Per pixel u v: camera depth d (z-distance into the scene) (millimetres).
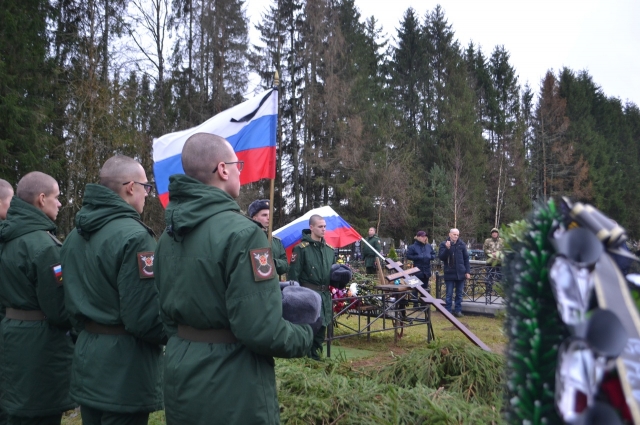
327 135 33250
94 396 2846
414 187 37375
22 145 18062
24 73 19406
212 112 30203
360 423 3482
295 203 33375
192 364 2219
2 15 18641
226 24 30531
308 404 3602
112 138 20922
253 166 5059
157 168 5105
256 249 2199
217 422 2176
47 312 3383
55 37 22828
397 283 8969
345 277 7078
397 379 4766
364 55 39000
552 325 1249
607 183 44500
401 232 37000
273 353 2186
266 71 33094
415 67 46656
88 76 21062
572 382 1119
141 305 2789
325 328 6781
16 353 3434
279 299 2219
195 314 2250
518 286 1306
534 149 45781
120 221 2973
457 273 11469
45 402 3445
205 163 2441
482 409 3662
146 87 27094
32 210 3580
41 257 3387
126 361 2881
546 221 1258
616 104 57312
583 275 1164
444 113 42625
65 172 20500
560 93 49125
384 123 37812
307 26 33344
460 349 4758
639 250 1515
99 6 23516
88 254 2963
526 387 1254
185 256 2301
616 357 1082
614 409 1062
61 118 21156
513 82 51375
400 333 8867
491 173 43594
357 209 32812
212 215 2305
